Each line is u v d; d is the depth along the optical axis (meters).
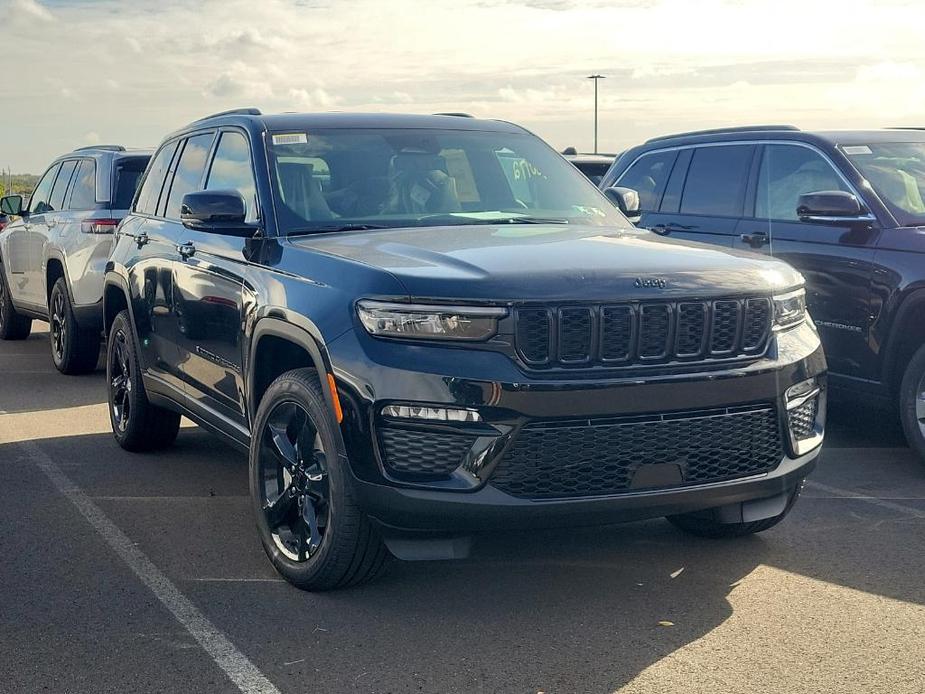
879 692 3.60
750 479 4.33
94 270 9.68
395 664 3.86
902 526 5.43
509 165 5.88
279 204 5.24
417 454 4.06
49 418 8.33
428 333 4.05
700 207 8.20
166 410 6.92
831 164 7.32
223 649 4.01
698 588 4.59
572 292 4.06
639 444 4.11
